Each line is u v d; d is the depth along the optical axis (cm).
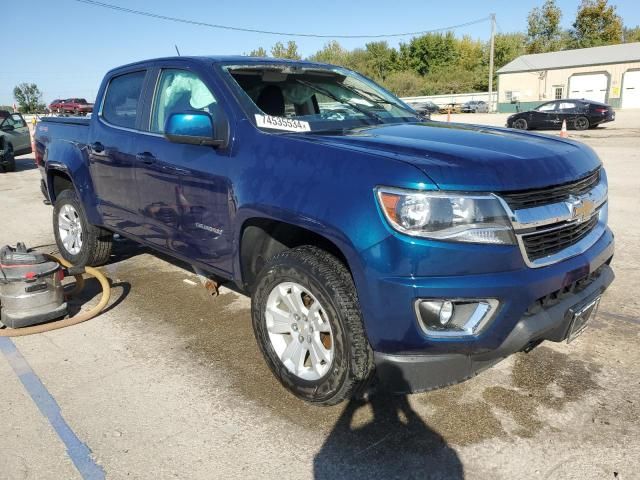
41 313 416
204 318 441
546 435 284
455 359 262
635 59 4259
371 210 256
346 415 305
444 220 246
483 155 270
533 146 301
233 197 328
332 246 300
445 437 285
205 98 369
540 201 271
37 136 581
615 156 1317
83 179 495
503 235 252
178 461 271
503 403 312
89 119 501
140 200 423
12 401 326
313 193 280
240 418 305
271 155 311
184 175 368
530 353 366
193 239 376
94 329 424
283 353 317
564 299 287
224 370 358
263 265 348
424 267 247
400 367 262
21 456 276
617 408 304
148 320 439
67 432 295
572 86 4588
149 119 418
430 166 254
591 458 266
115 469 266
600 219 337
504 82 4925
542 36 6838
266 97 368
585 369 346
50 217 844
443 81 7075
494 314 255
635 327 401
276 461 270
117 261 593
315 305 294
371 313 261
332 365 285
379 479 257
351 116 385
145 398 326
